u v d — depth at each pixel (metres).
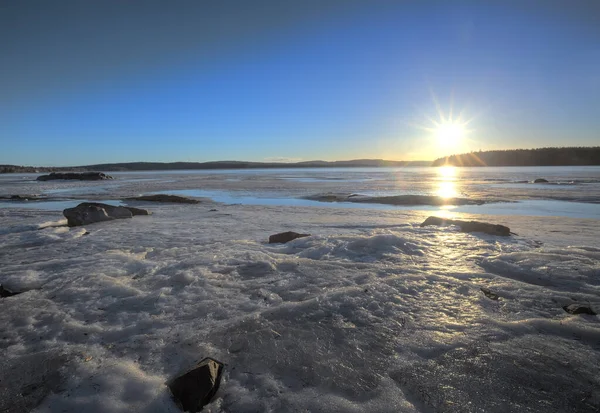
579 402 2.48
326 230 10.58
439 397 2.54
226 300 4.33
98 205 13.30
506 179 49.88
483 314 3.84
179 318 3.84
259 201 22.94
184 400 2.50
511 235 8.59
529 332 3.43
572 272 5.20
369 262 6.01
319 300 4.17
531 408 2.43
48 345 3.32
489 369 2.84
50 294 4.63
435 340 3.29
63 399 2.57
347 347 3.20
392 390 2.62
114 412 2.42
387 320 3.71
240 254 6.51
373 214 15.41
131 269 5.75
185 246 7.98
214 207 18.52
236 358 3.06
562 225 12.22
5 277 5.39
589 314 3.84
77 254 7.26
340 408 2.45
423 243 7.29
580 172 70.81
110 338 3.44
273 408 2.47
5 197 25.50
